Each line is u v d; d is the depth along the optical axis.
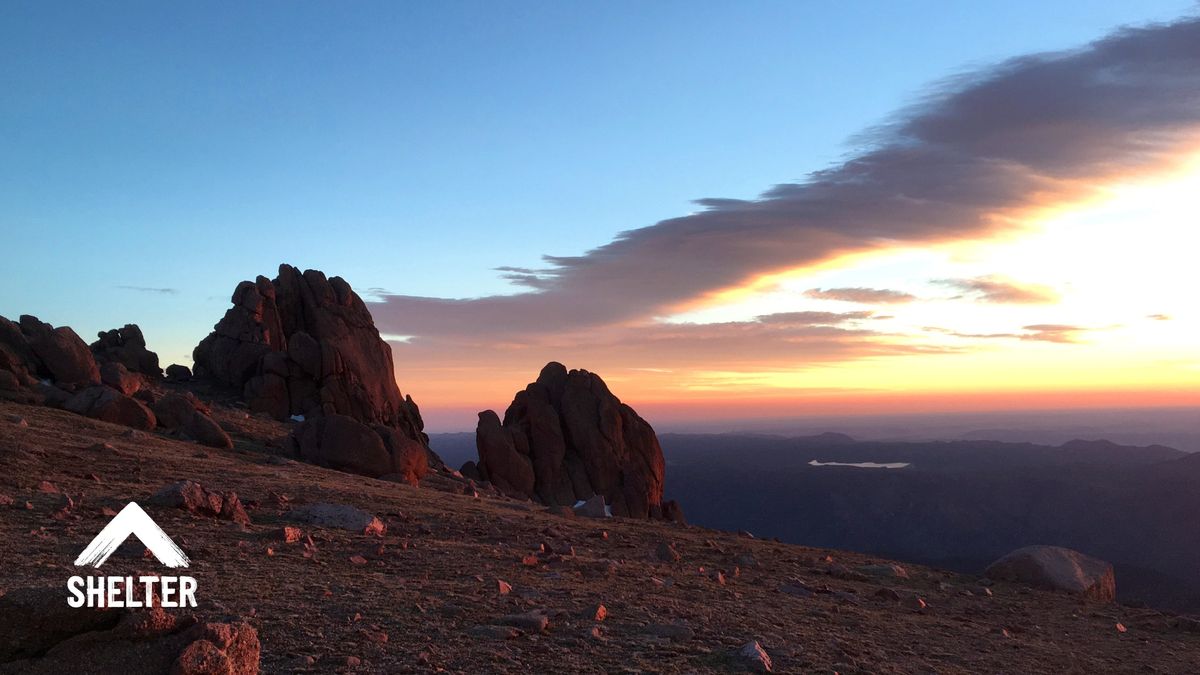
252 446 47.81
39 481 24.09
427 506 30.88
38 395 48.12
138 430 43.84
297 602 13.68
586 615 14.63
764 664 12.17
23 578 13.10
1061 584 27.95
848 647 14.55
